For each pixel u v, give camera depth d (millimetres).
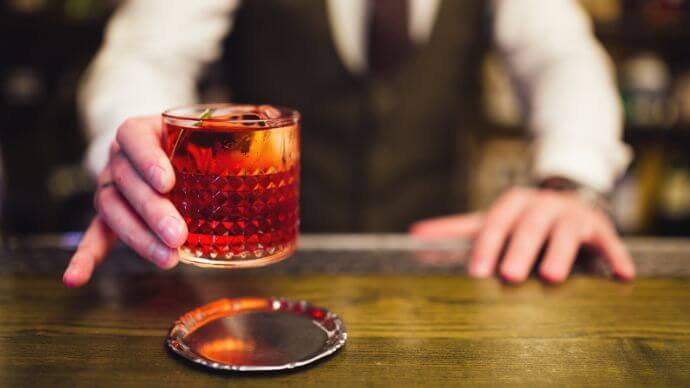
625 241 772
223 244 493
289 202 510
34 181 1775
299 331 532
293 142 510
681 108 1790
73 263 545
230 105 541
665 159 1880
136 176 508
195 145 484
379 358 495
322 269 651
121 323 542
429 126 1101
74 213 1668
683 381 475
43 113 1766
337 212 1128
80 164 1778
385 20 1028
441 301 583
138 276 626
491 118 1695
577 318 557
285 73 1062
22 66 1756
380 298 589
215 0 988
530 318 555
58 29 1660
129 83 889
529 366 489
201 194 490
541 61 1039
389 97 1068
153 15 956
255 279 626
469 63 1116
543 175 839
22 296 584
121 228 524
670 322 553
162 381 467
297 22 1033
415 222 1151
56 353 498
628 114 1769
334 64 1049
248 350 502
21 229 1730
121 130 520
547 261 634
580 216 686
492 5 1080
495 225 681
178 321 537
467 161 1676
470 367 486
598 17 1696
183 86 995
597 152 881
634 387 468
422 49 1063
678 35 1693
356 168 1104
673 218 1893
